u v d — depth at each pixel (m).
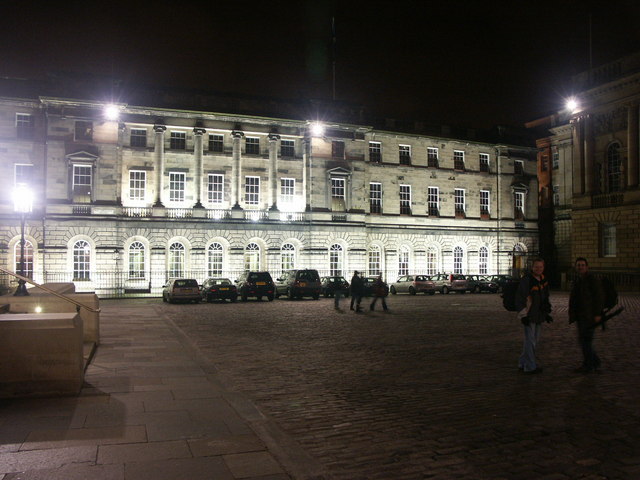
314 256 52.69
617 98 51.28
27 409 9.43
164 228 48.19
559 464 7.01
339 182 54.84
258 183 52.03
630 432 8.28
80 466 6.76
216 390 11.07
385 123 60.06
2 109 44.53
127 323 24.70
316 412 9.64
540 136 69.00
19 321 10.30
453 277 53.50
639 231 49.00
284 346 17.75
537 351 16.11
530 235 65.94
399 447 7.71
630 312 28.73
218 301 42.12
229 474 6.57
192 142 49.72
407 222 59.62
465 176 63.28
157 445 7.59
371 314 29.70
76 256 45.47
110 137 46.53
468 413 9.43
